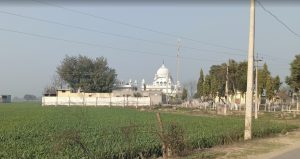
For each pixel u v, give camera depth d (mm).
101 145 18797
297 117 58219
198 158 18938
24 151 17281
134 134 19531
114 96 112062
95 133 24516
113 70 132625
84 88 127875
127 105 101500
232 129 29438
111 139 21203
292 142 27719
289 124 40594
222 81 94250
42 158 15953
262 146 24781
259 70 83125
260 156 20672
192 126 32688
